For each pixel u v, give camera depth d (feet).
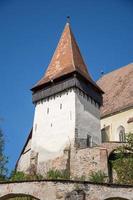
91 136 142.72
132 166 102.73
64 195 71.72
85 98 148.46
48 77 158.10
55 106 147.95
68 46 166.91
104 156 118.73
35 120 152.76
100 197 71.87
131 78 174.70
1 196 75.05
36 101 156.76
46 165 136.46
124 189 73.26
